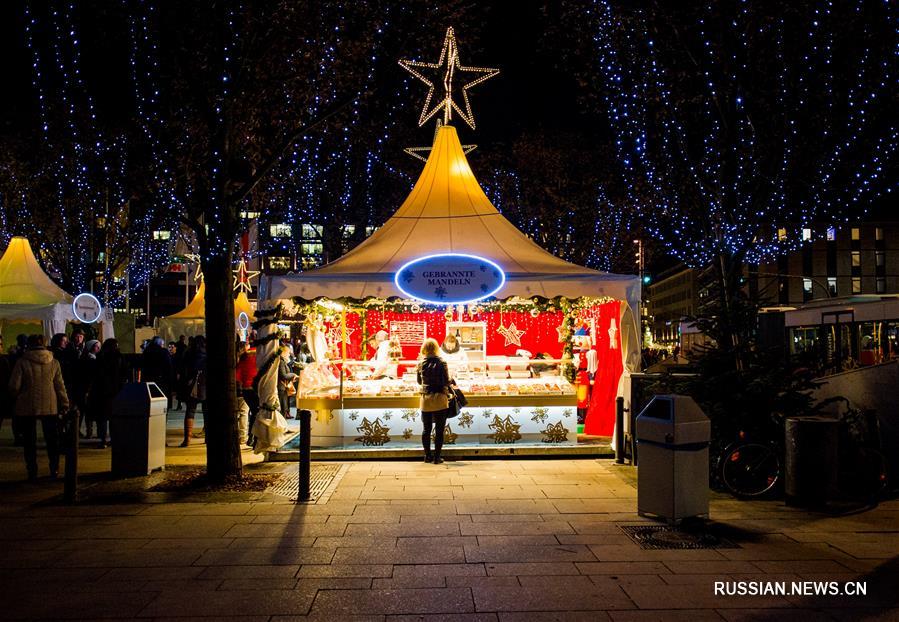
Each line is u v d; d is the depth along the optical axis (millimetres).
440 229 12828
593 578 5785
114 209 29859
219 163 9766
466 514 7852
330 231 31953
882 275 74000
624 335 12477
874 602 5285
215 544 6719
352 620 4941
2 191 28938
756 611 5105
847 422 9031
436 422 11125
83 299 21109
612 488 9242
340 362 12602
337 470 10562
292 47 10773
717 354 9945
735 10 16500
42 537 6965
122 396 10016
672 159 18406
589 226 36781
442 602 5266
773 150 17406
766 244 23391
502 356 15328
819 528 7344
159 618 4977
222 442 9484
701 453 7559
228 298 9688
